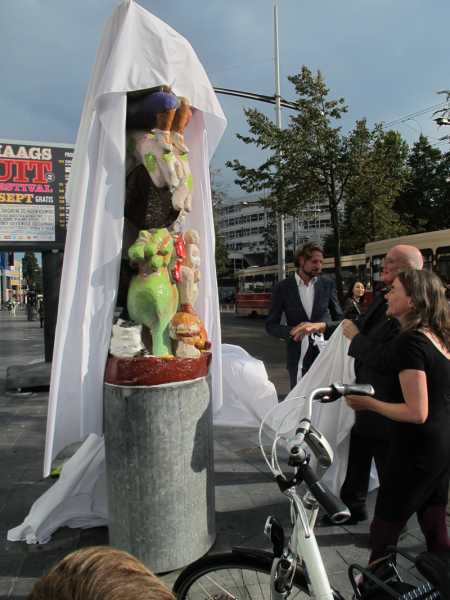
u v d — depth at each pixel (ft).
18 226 25.73
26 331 67.51
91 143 8.99
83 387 9.29
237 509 12.23
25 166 25.61
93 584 2.68
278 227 62.69
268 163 51.60
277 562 5.83
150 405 8.85
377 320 10.52
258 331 63.52
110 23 9.43
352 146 49.67
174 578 9.16
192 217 11.35
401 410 7.51
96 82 9.62
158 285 9.27
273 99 51.34
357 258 67.00
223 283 157.69
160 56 9.21
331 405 11.75
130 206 9.63
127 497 9.04
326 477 12.01
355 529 11.19
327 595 5.31
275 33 63.16
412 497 7.73
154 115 9.27
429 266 47.73
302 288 15.83
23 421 20.54
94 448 10.88
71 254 8.99
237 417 16.14
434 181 98.17
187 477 9.27
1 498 13.00
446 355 7.64
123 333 9.07
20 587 9.05
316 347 15.15
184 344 9.54
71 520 11.13
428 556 5.46
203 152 11.12
